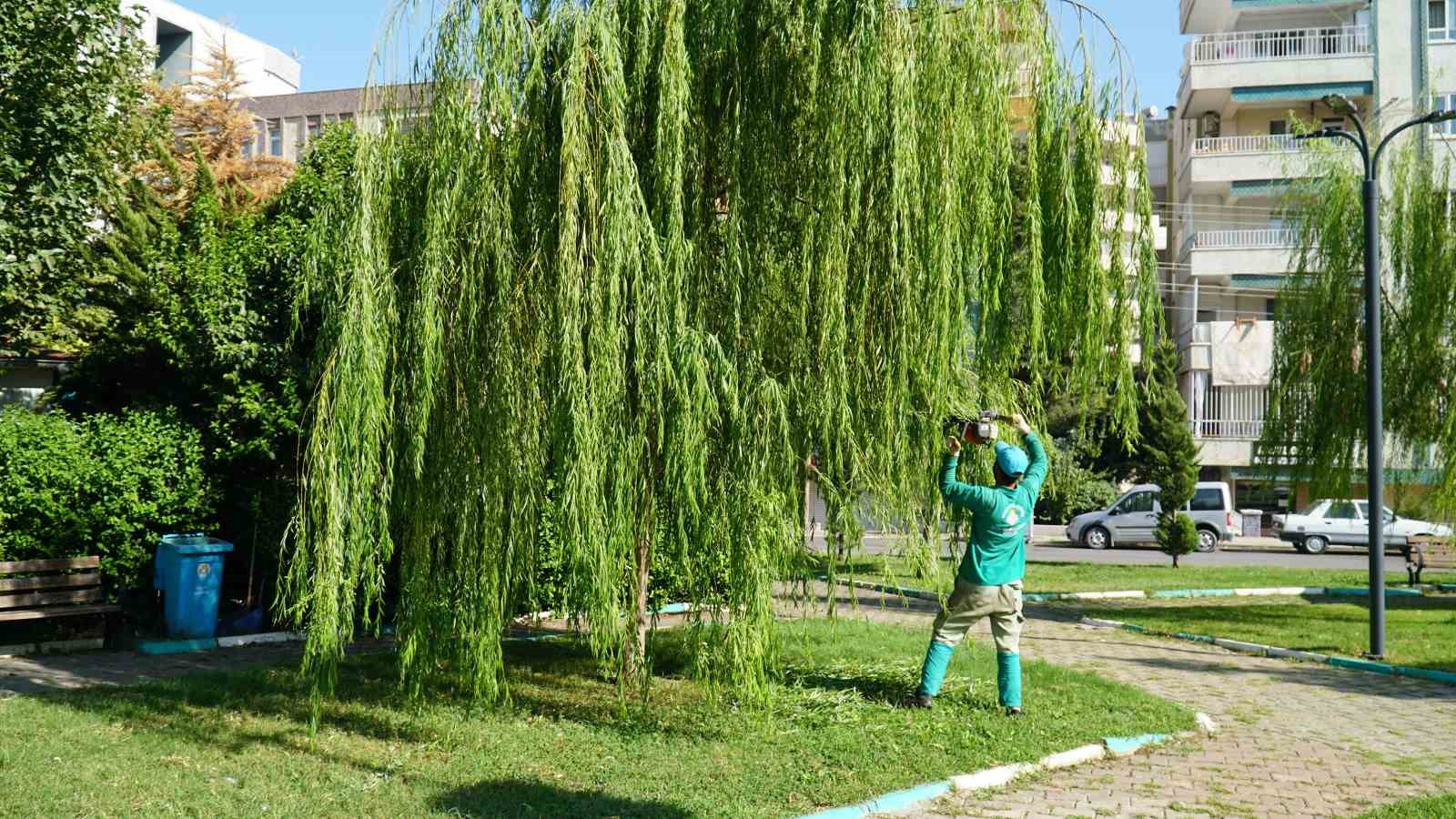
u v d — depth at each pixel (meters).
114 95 15.73
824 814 5.21
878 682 8.40
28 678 8.43
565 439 6.32
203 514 10.92
